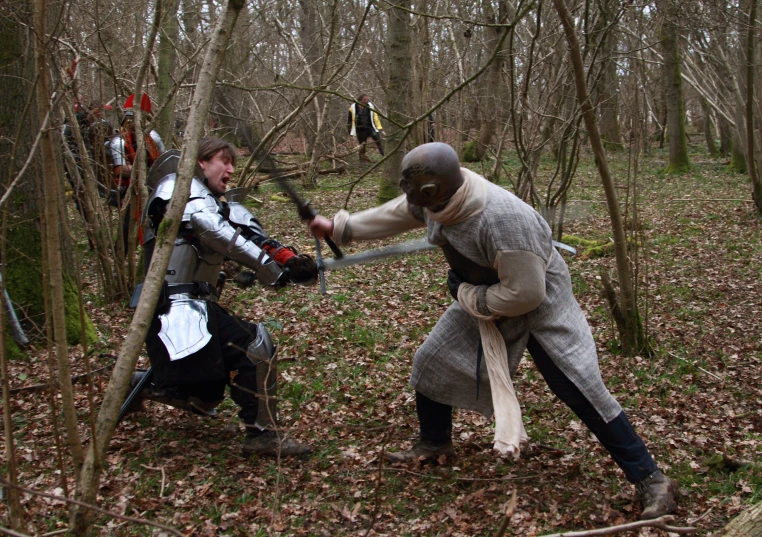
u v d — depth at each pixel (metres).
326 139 15.86
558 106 6.49
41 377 4.77
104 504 3.21
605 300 6.74
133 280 6.57
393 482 3.46
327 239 3.49
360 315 6.33
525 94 6.23
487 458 3.72
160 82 7.97
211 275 3.67
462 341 3.37
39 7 2.08
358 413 4.31
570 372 3.12
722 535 2.51
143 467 3.54
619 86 8.45
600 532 2.10
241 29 9.71
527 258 2.92
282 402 4.45
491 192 3.01
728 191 13.98
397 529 3.09
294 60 13.91
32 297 5.29
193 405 3.80
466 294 3.16
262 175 13.45
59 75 3.62
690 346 5.50
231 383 3.78
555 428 4.09
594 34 5.86
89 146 6.67
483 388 3.36
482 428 4.12
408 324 6.10
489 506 3.23
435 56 13.91
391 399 4.51
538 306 3.14
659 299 6.80
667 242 9.51
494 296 3.04
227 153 3.70
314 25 13.49
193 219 3.46
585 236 9.79
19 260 5.23
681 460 3.66
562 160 7.12
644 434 3.98
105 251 6.51
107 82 6.98
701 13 9.06
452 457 3.67
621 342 5.40
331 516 3.18
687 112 34.44
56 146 4.80
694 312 6.36
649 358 5.29
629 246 7.49
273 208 11.66
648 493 3.12
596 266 8.08
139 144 6.13
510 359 3.23
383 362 5.17
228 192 3.82
